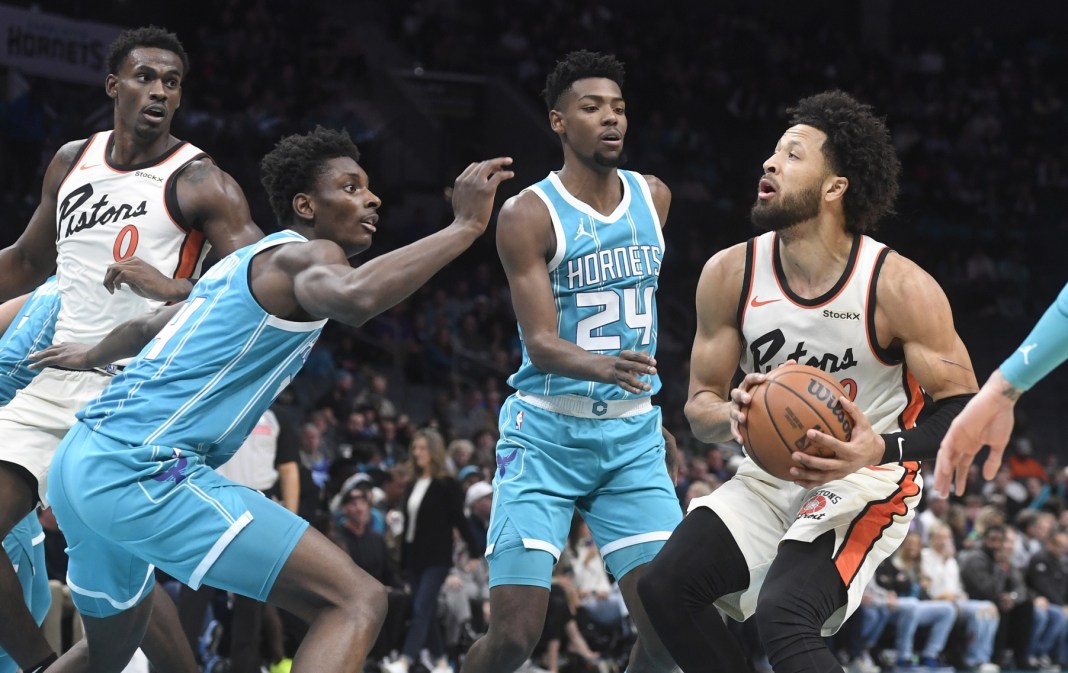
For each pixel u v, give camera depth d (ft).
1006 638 39.75
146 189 16.06
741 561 13.06
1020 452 54.08
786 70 83.25
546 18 80.89
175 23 63.10
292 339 12.26
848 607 12.71
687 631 12.80
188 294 14.05
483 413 46.62
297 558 11.82
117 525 12.02
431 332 54.03
